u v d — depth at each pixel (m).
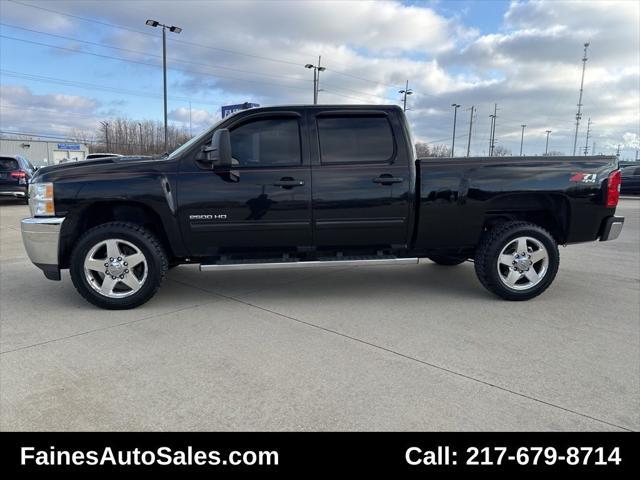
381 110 4.65
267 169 4.49
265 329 4.00
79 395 2.85
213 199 4.43
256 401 2.79
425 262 6.92
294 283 5.61
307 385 2.98
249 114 4.53
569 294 5.17
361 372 3.17
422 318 4.31
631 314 4.45
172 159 4.50
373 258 4.74
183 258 4.77
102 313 4.42
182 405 2.74
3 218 12.36
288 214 4.53
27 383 3.00
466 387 2.97
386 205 4.61
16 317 4.30
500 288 4.78
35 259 4.40
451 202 4.66
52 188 4.29
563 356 3.45
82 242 4.35
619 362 3.35
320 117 4.60
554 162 4.77
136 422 2.57
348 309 4.58
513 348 3.60
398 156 4.64
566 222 4.91
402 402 2.78
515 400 2.81
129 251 4.50
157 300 4.87
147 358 3.39
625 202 20.67
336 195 4.54
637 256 7.61
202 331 3.94
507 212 5.08
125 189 4.34
